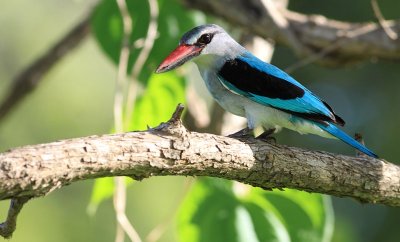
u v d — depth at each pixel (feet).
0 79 56.44
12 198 19.40
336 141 51.96
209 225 32.55
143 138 21.81
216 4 37.47
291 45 38.50
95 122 56.34
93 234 53.21
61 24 57.98
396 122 51.01
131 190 54.44
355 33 38.17
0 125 44.57
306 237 32.48
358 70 51.34
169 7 36.14
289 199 32.48
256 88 30.83
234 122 39.55
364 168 26.96
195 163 23.09
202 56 31.83
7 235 21.08
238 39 42.09
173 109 33.55
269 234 32.42
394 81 51.06
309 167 25.90
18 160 18.92
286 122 31.01
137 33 35.53
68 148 20.01
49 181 19.48
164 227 32.40
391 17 47.11
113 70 57.77
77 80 56.75
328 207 32.42
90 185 54.54
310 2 48.57
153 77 33.42
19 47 57.16
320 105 30.66
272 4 38.01
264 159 24.97
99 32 35.09
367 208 52.24
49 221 52.70
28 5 57.98
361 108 51.85
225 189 32.76
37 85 44.11
